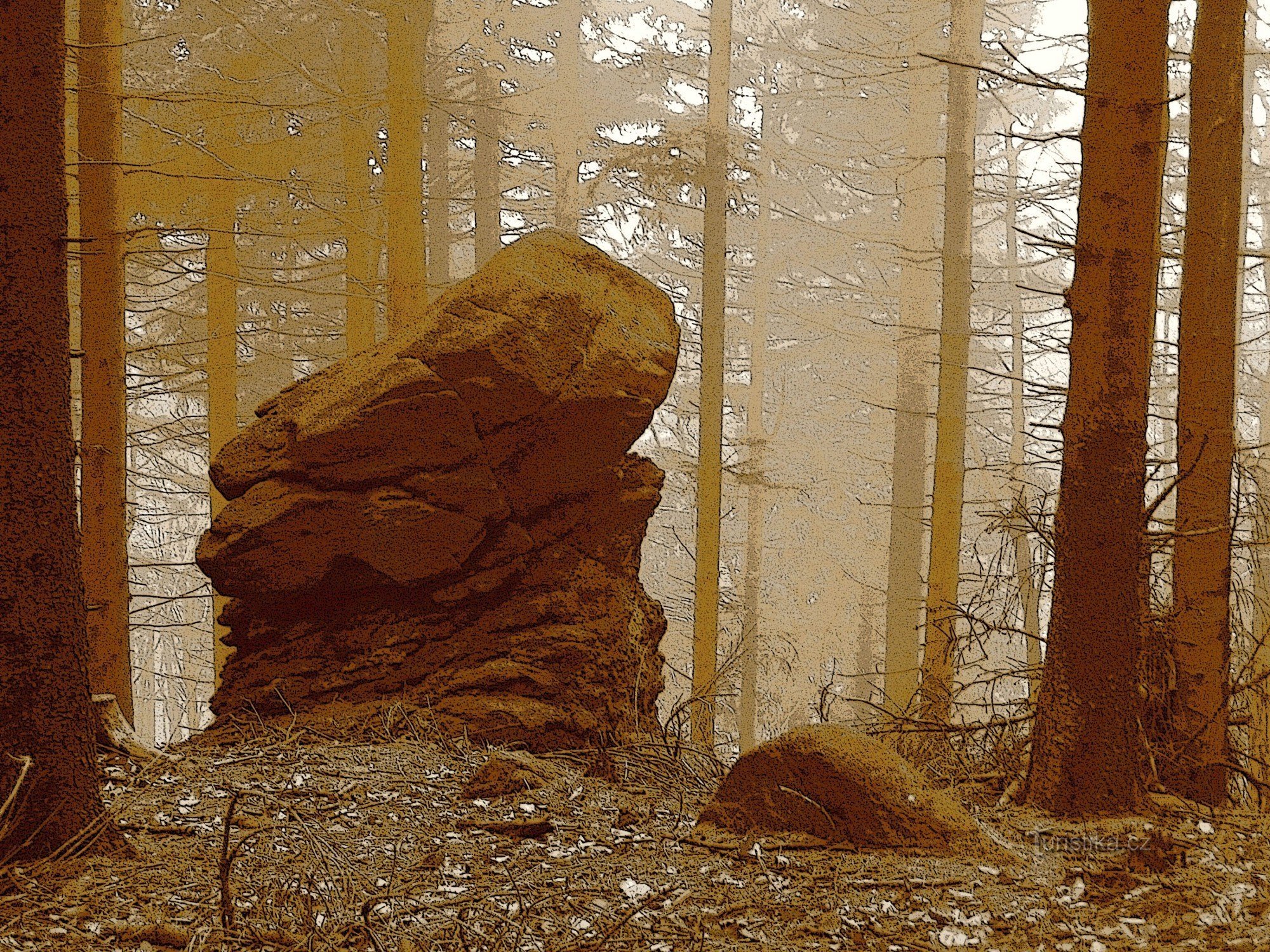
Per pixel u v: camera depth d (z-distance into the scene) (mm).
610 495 8508
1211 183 8211
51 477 4711
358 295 16281
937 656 14531
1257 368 25625
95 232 11211
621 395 8211
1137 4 6281
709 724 11586
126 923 4062
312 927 4004
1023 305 25453
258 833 4422
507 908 4434
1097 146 6355
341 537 7719
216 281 16812
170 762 6613
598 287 8664
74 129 15648
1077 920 4434
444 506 7773
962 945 4156
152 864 4750
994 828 5863
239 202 19328
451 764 6840
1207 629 7742
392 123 14391
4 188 4645
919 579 18578
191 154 16766
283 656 7941
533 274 8336
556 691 7805
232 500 8281
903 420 19031
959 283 16453
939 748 8109
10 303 4633
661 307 8953
